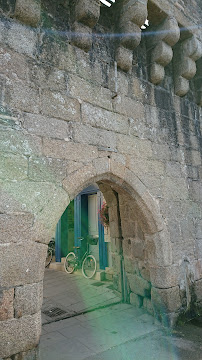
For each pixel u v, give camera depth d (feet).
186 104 15.43
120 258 15.16
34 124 8.88
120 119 11.60
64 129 9.61
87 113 10.41
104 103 11.10
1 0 8.88
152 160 12.62
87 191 22.22
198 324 12.19
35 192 8.54
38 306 8.03
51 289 17.83
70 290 17.31
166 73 14.57
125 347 10.17
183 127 14.84
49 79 9.52
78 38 10.36
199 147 15.69
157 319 12.25
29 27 9.32
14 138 8.38
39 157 8.82
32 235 8.22
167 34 12.77
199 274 13.84
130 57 11.99
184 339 10.78
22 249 7.97
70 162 9.57
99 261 20.38
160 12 12.66
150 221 12.17
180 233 13.23
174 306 12.01
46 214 8.65
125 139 11.60
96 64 11.16
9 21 8.87
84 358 9.40
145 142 12.48
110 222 15.87
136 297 14.03
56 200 8.96
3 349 7.27
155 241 12.19
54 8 10.24
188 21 14.12
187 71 14.35
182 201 13.76
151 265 12.37
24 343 7.60
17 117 8.54
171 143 13.85
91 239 21.45
